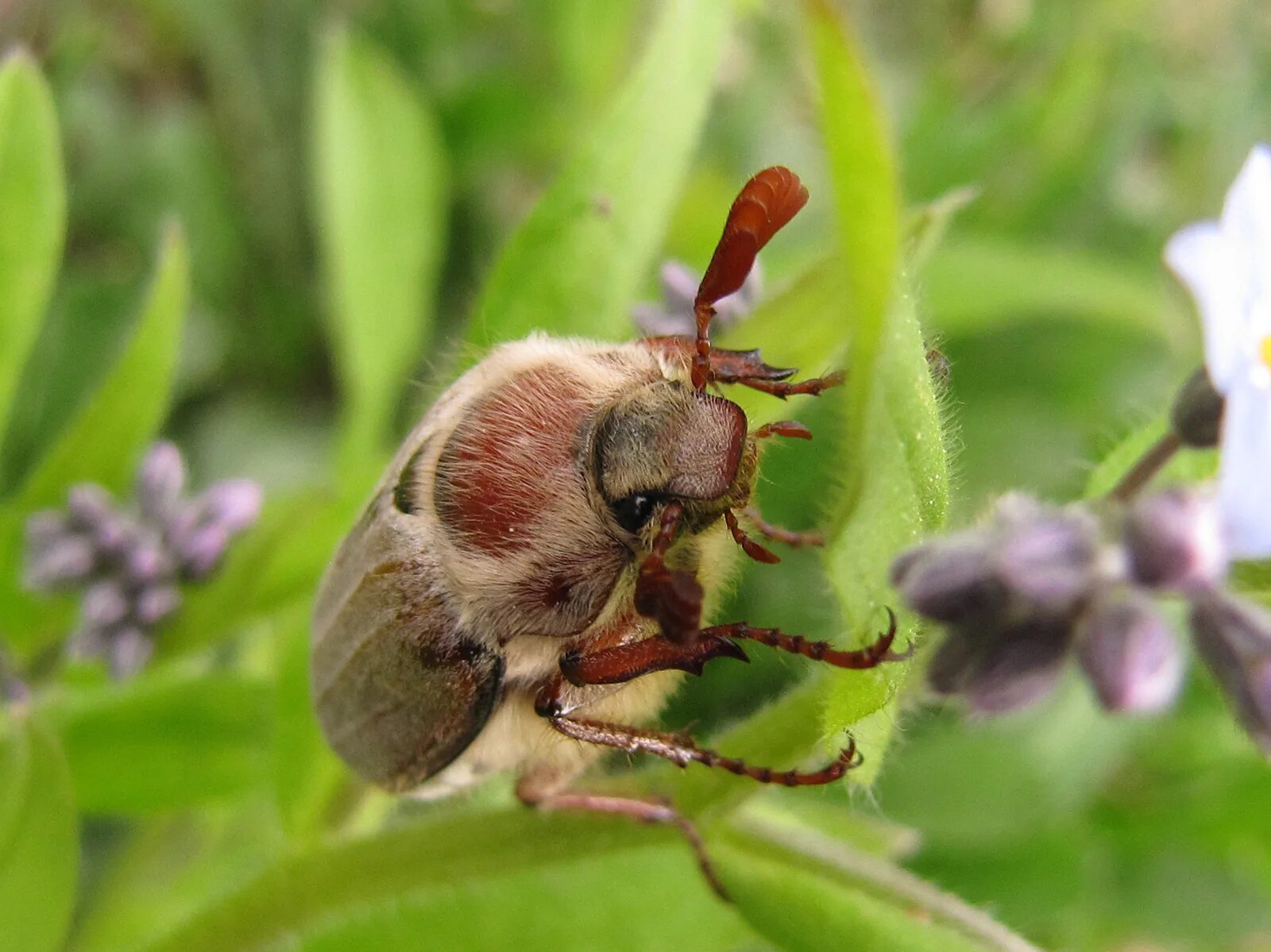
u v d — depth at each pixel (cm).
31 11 11
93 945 9
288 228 12
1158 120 14
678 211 11
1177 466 5
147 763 8
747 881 6
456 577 6
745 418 6
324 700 6
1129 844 11
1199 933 11
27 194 8
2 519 8
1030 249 11
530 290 7
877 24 16
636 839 6
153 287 8
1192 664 5
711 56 7
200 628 8
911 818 10
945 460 5
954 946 5
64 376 11
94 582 8
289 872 6
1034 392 12
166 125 12
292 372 12
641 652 6
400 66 12
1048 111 12
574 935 7
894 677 5
